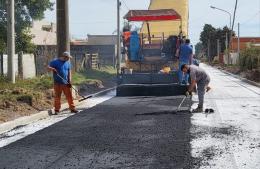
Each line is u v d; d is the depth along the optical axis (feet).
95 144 27.43
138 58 64.44
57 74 42.01
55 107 42.34
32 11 92.48
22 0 90.07
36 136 30.55
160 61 64.03
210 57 336.70
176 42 63.36
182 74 57.31
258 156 24.02
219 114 39.60
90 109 44.83
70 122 36.52
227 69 166.61
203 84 40.98
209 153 24.76
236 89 70.74
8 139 29.81
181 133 30.50
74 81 70.54
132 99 53.72
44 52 92.84
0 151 26.08
